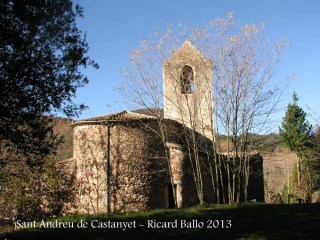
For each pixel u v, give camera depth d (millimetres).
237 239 11508
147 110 25172
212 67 23547
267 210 17156
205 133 25203
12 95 9898
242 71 23062
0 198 21375
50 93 10781
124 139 22109
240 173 24234
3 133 10422
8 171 20344
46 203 22219
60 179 22281
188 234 12445
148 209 21953
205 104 25328
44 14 10430
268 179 41938
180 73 26172
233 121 22859
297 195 37312
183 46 26516
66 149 26047
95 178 21953
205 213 16578
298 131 40031
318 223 13234
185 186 22766
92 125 22359
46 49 10672
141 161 22312
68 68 11180
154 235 12469
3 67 9602
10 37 9531
